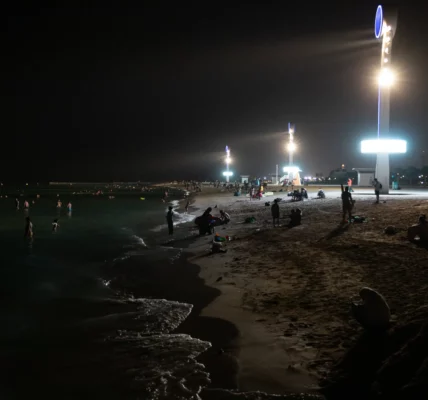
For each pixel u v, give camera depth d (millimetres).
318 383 5172
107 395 5324
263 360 5977
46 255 17500
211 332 7309
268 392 5051
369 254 12391
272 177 89500
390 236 14859
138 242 20688
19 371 6113
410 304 7617
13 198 84375
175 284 11172
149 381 5574
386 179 36438
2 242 21922
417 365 4422
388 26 34969
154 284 11305
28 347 7059
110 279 12203
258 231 19391
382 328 6000
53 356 6652
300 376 5387
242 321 7773
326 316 7598
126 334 7516
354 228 17359
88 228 29391
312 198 36625
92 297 10312
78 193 107375
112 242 21453
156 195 93000
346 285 9516
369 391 4645
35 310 9289
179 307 9016
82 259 16312
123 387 5496
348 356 5609
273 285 10156
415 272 10008
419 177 89938
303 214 24484
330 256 12695
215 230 21766
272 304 8656
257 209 31594
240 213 30344
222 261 13742
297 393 4961
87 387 5566
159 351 6586
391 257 11758
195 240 19297
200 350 6539
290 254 13617
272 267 12133
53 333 7715
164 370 5891
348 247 13602
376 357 5348
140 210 48906
